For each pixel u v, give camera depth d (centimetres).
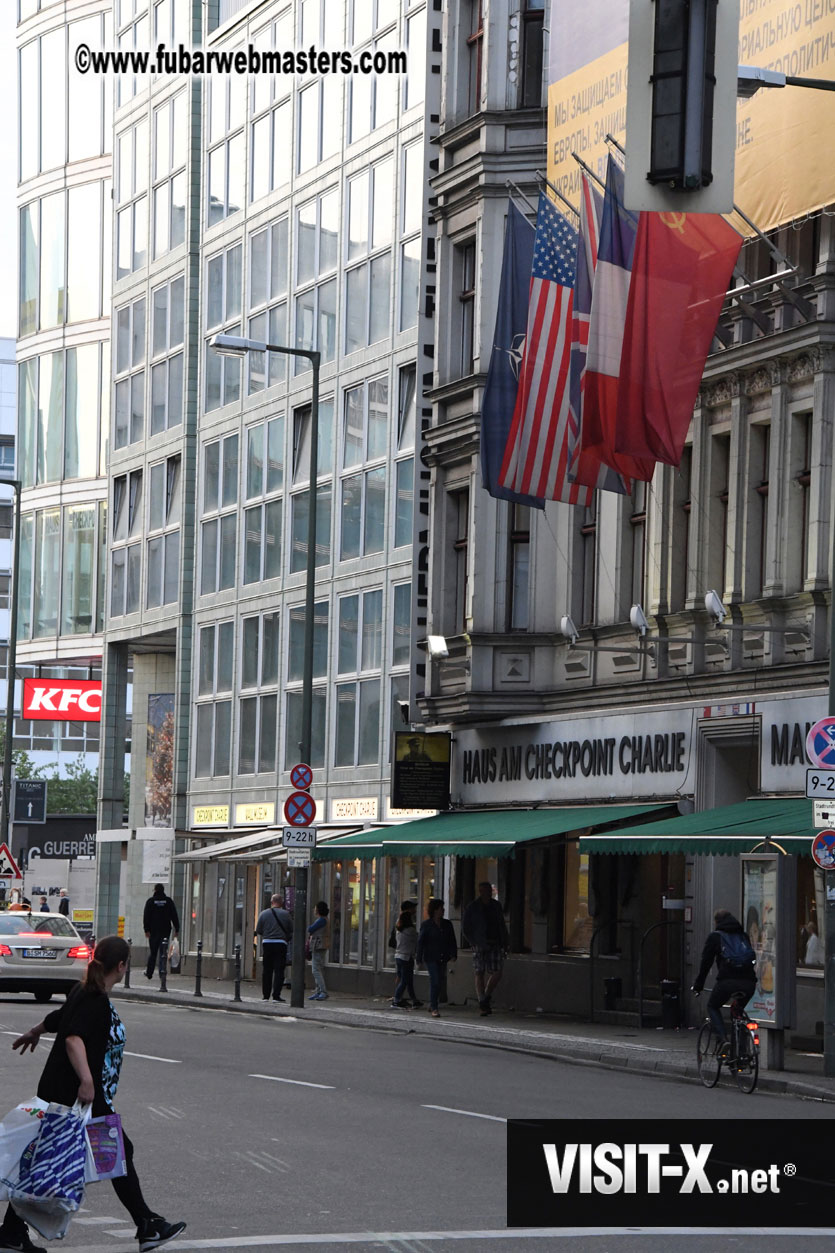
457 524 4172
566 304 3256
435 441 4175
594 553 3781
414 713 4409
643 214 2844
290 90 5497
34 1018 3331
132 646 6712
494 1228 1198
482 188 4006
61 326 7525
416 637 4428
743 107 2930
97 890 6681
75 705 8444
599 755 3653
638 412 2839
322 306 5225
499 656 3916
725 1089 2306
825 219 3061
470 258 4172
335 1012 3650
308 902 4978
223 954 5422
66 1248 1158
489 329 4006
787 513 3164
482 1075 2352
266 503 5528
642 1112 1898
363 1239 1158
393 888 4509
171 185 6344
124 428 6644
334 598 5059
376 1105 1917
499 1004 3931
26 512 7700
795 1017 2731
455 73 4209
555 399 3241
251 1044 2767
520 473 3247
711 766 3334
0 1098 1942
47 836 10200
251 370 5675
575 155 3189
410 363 4712
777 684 3162
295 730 5269
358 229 5034
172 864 5969
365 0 5072
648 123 1022
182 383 6188
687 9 1012
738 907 3297
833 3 2741
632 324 2836
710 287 2878
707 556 3372
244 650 5641
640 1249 1120
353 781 4878
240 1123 1756
